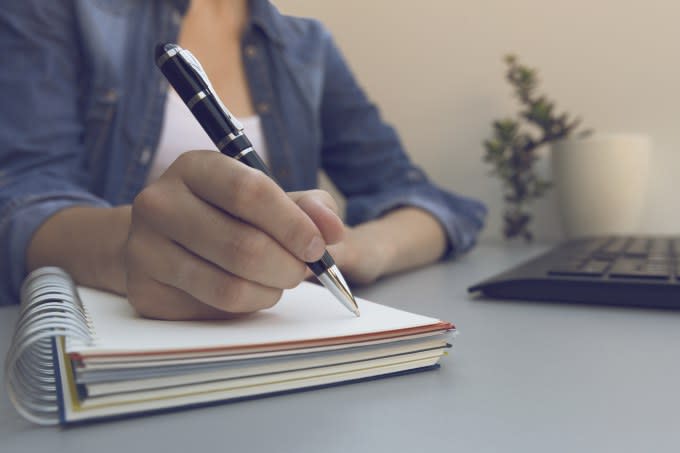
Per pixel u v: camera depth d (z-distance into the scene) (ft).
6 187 1.92
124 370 0.73
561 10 3.22
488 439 0.67
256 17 2.71
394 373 0.92
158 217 0.97
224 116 1.01
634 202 2.89
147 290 1.01
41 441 0.69
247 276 0.94
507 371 0.93
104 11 2.51
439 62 3.44
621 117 3.16
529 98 3.20
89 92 2.49
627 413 0.74
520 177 3.25
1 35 2.33
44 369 0.87
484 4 3.34
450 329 0.95
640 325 1.23
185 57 1.01
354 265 1.66
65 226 1.61
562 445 0.65
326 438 0.68
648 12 3.06
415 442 0.66
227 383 0.80
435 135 3.51
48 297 1.03
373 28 3.37
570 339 1.12
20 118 2.19
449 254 2.47
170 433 0.71
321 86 2.98
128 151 2.48
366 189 3.13
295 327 0.94
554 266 1.67
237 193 0.92
